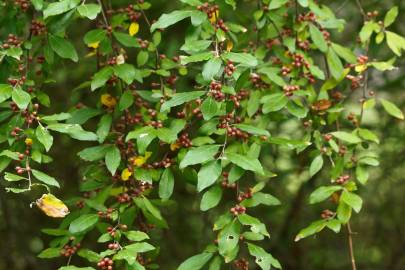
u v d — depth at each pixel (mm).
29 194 6973
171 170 4184
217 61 3637
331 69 4672
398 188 8219
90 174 4434
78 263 6953
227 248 3791
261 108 4531
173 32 6215
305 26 4695
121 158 4367
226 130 3885
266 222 8258
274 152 6316
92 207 4223
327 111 4645
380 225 8602
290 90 4312
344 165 4566
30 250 7336
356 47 5152
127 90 4344
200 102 3984
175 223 7453
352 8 6406
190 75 5270
